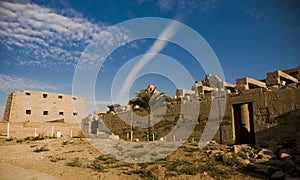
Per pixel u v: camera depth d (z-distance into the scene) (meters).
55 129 32.69
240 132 20.17
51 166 12.52
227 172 10.88
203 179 9.99
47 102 45.06
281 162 11.21
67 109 47.03
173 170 11.21
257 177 10.25
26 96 43.12
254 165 11.10
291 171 10.41
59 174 10.73
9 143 20.97
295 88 16.34
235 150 14.44
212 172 10.78
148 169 11.27
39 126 31.19
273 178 9.98
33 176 9.86
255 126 17.97
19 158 14.73
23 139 23.69
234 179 10.05
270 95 17.50
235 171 11.08
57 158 14.76
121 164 13.16
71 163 13.22
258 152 13.37
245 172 10.95
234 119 20.16
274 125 16.95
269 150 13.37
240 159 12.33
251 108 19.61
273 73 19.12
